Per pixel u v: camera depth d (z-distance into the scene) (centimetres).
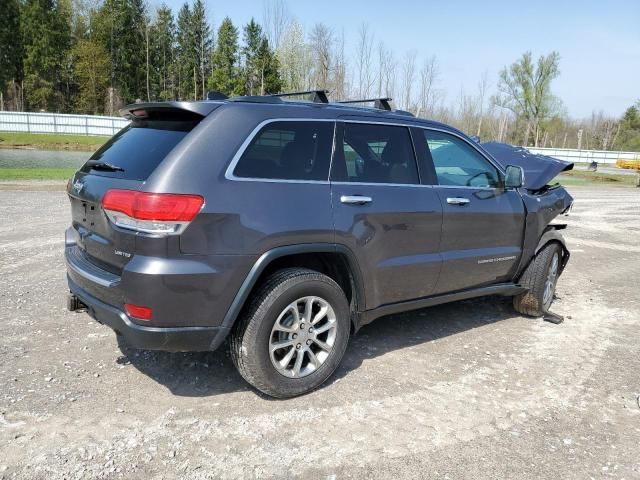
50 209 1090
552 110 6412
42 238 805
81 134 4300
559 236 543
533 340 480
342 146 375
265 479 269
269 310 330
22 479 261
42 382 359
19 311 491
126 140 363
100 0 6638
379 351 439
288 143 350
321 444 301
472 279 465
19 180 1570
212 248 308
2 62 6381
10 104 6456
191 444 296
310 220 342
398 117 421
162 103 337
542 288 526
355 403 350
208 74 7775
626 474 285
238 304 320
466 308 571
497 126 6506
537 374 406
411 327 502
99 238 335
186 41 7681
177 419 321
